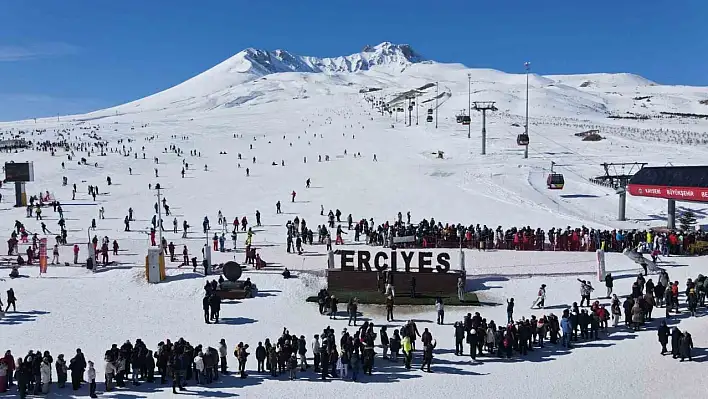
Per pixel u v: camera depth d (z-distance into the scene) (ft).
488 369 90.58
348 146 393.70
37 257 153.79
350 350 88.28
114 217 206.39
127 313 116.06
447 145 386.52
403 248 164.55
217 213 213.66
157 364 87.71
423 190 243.19
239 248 166.71
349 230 188.75
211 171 299.38
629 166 303.07
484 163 306.96
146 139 418.10
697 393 78.95
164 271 133.28
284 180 272.92
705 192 171.94
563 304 120.26
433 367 91.97
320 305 115.85
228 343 101.50
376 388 84.17
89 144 381.60
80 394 83.05
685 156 332.60
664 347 92.68
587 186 264.11
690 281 111.96
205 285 123.44
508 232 164.35
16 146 351.87
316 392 83.05
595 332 102.99
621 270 140.77
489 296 126.72
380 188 248.93
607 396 79.87
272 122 597.52
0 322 110.73
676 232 167.84
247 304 120.78
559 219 202.39
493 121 532.73
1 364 84.02
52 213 210.79
